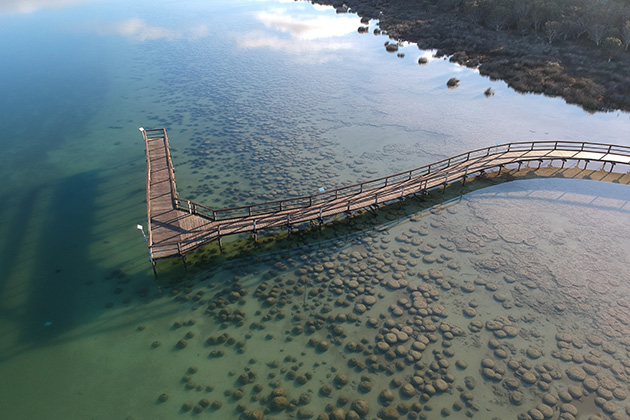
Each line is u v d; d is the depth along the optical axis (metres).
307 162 25.72
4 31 64.62
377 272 16.77
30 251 17.88
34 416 11.44
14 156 26.64
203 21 73.44
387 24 65.25
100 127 31.09
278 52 53.12
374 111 34.25
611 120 31.78
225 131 30.30
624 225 19.67
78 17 76.56
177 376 12.51
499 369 12.76
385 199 20.81
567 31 48.16
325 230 19.75
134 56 51.41
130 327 14.20
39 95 38.16
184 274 16.72
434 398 11.91
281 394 11.87
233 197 21.80
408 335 13.88
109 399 11.88
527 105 35.22
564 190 22.83
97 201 21.53
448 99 36.91
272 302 15.20
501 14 54.34
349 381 12.36
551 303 15.23
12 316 14.62
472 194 22.66
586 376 12.55
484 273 16.72
